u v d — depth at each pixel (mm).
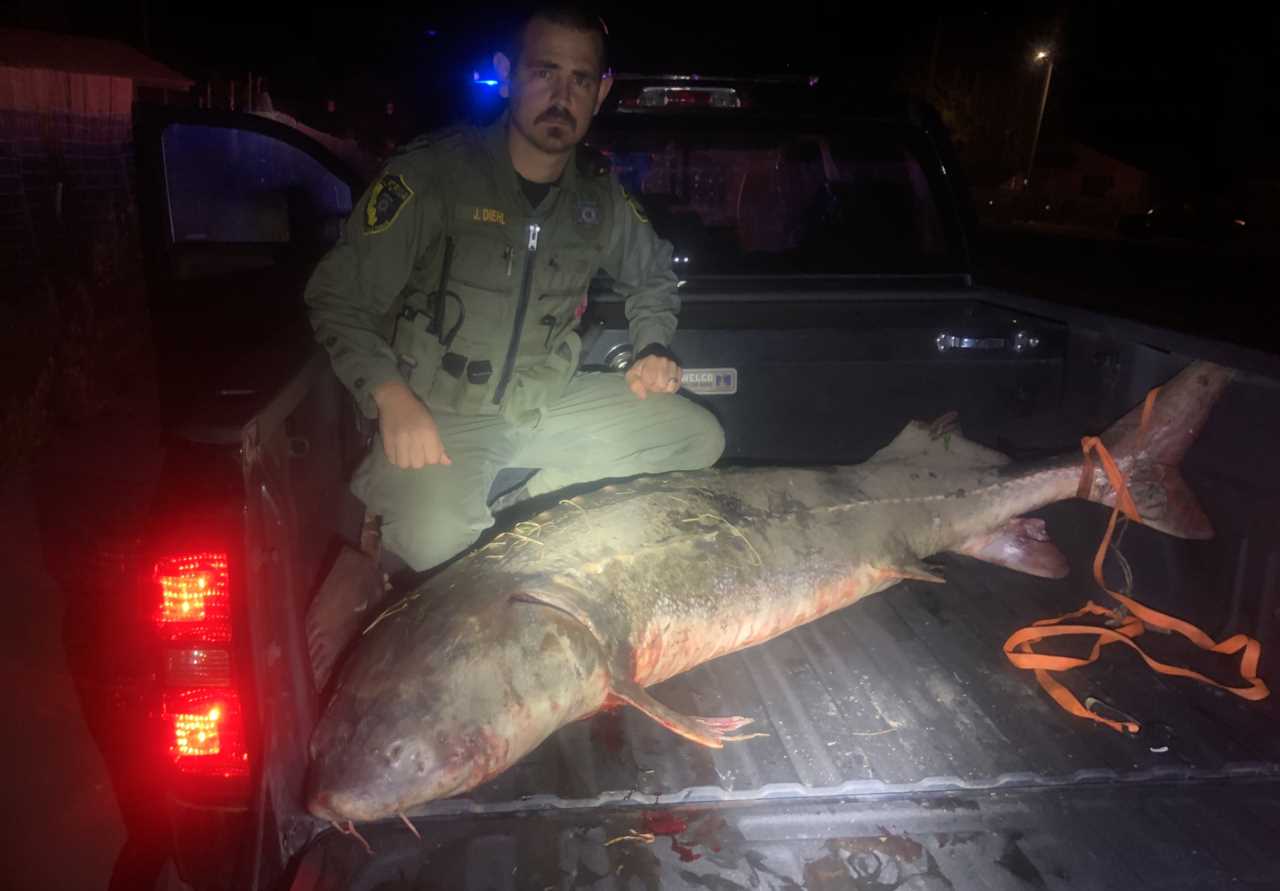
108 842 3809
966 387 3967
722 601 3062
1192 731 2846
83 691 4859
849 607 3596
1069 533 3943
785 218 4891
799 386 3861
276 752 2197
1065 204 53438
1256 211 40156
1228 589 3295
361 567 3070
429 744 2332
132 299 11914
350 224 3113
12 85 11008
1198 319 19797
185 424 1980
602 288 4473
